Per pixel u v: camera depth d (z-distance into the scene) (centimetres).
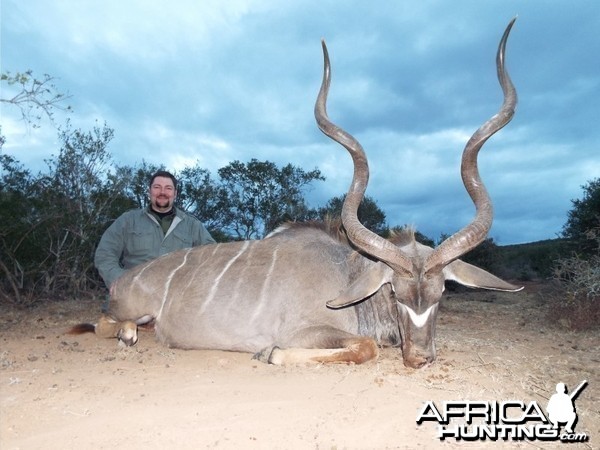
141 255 566
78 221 935
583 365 444
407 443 273
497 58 424
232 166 1672
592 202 1283
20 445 269
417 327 382
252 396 326
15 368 392
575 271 720
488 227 389
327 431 281
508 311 820
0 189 930
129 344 473
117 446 265
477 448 275
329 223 486
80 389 340
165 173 572
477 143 401
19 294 840
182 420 290
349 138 418
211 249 488
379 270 402
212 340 448
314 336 413
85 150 1012
